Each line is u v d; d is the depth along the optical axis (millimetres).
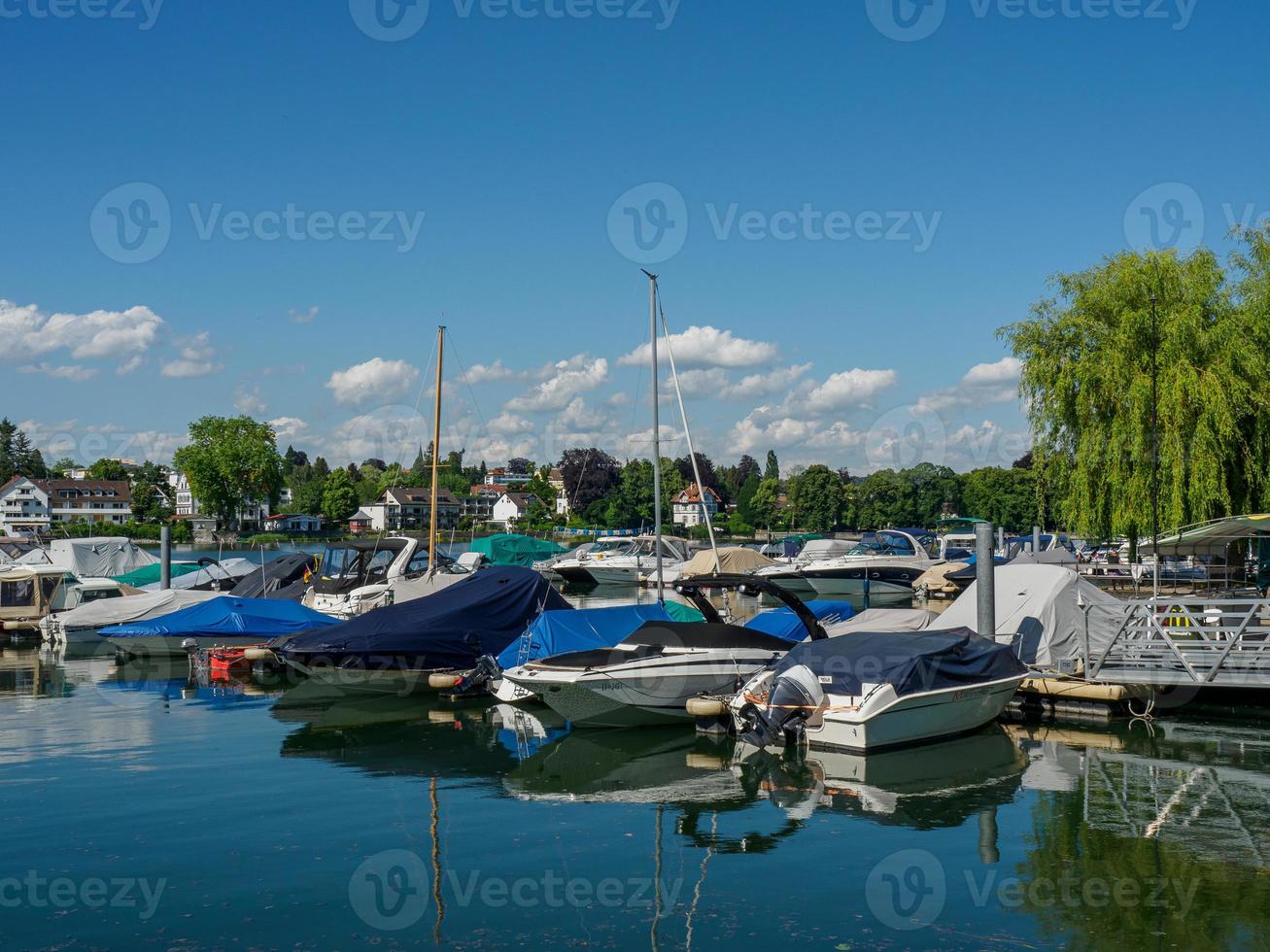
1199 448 25547
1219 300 27500
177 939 9500
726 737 18031
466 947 9367
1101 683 18688
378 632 21891
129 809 13633
